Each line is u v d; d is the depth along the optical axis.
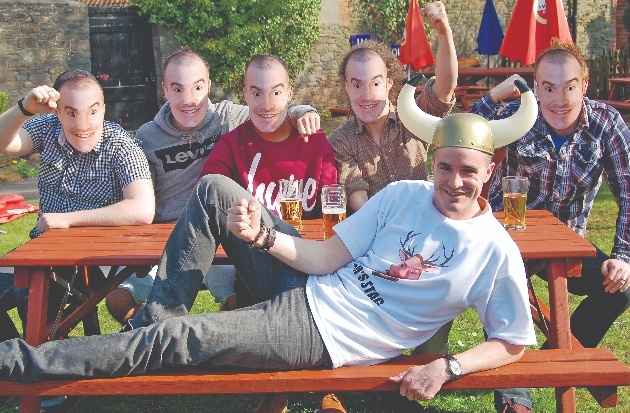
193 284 2.90
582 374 2.68
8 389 2.71
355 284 2.84
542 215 3.65
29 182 10.35
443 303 2.74
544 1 6.78
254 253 2.99
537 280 5.45
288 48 15.09
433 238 2.76
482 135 2.65
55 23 13.36
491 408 3.58
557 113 3.59
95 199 3.76
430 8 3.65
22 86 13.26
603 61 15.54
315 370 2.79
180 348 2.71
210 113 4.08
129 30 14.42
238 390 2.72
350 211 3.83
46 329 3.30
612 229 6.91
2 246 6.59
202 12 14.26
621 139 3.65
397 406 3.56
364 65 3.69
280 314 2.79
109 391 2.72
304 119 3.63
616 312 3.57
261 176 3.68
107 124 3.77
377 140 3.87
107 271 4.02
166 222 4.09
